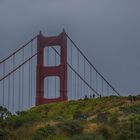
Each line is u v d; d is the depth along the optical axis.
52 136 99.69
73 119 122.31
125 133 104.00
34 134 102.00
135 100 158.88
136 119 115.12
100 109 160.38
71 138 99.06
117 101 163.12
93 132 104.50
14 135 102.12
